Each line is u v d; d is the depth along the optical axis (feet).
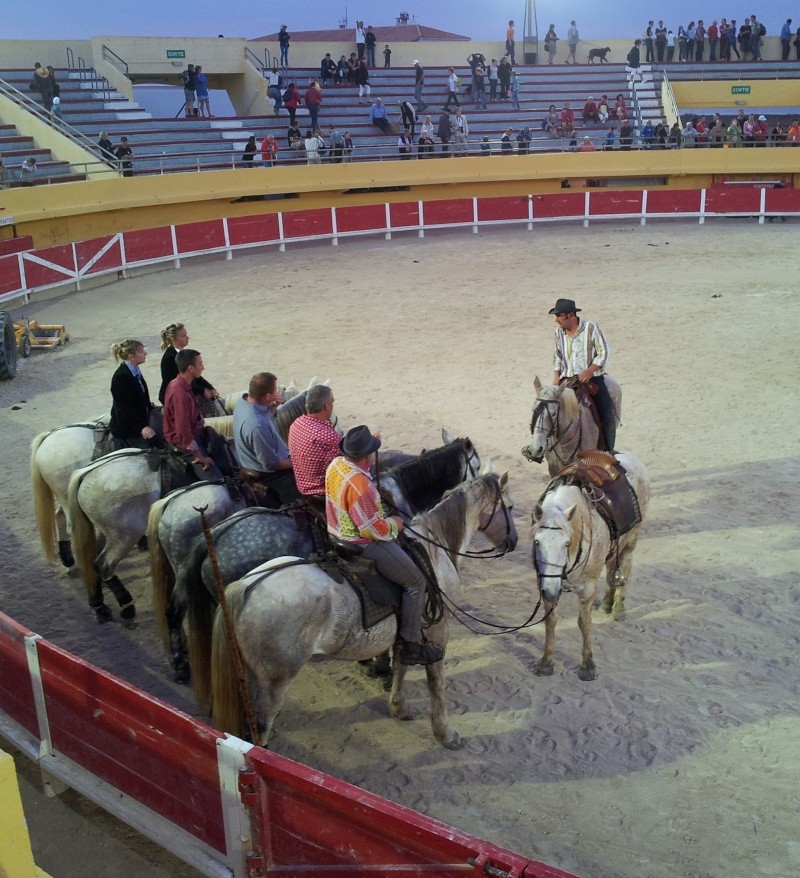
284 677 18.08
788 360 50.37
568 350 28.66
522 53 134.10
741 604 26.50
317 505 20.11
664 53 130.82
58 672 18.12
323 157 98.99
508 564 29.66
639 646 24.54
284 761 14.51
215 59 115.03
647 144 107.96
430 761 20.21
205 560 19.84
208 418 29.04
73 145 87.66
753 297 64.95
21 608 27.45
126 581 29.17
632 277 73.31
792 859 17.15
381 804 13.32
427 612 19.51
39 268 71.31
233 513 22.47
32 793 19.42
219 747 15.12
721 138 109.60
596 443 28.68
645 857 17.26
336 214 95.45
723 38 129.08
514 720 21.52
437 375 49.80
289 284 75.97
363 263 84.43
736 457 37.40
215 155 103.60
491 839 17.79
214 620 18.84
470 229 103.09
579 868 17.01
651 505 33.30
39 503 27.53
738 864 17.04
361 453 17.72
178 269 84.69
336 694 22.90
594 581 22.34
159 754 16.49
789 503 32.99
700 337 55.57
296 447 19.85
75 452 26.99
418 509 22.58
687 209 101.14
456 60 131.44
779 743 20.48
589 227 100.63
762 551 29.60
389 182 101.76
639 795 18.97
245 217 90.17
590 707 21.89
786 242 86.22
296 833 14.73
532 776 19.62
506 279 74.59
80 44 108.37
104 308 69.26
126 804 17.62
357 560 18.60
